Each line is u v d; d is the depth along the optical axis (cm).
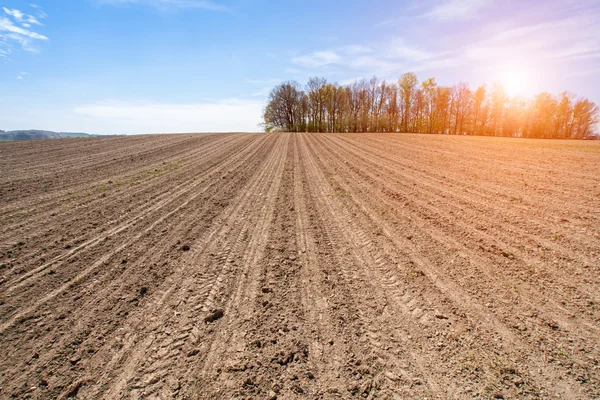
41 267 432
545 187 864
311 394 233
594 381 238
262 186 967
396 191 875
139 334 302
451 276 406
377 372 254
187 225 607
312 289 382
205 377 250
